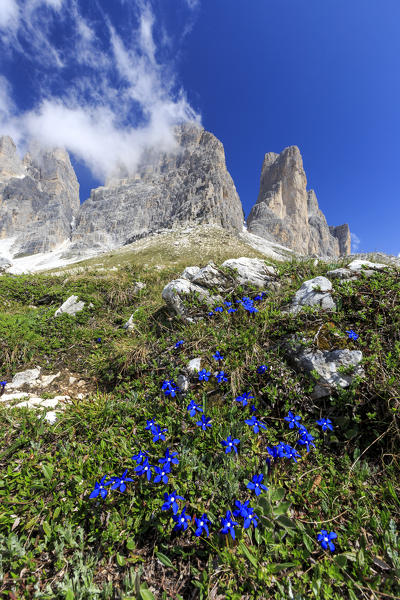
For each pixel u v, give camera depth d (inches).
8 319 267.0
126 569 86.1
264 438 124.5
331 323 158.6
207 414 131.4
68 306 314.7
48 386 200.7
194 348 170.4
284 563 79.3
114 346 218.1
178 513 94.3
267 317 175.5
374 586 74.3
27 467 115.6
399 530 89.9
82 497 103.5
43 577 82.8
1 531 94.3
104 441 128.1
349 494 101.7
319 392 133.6
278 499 94.7
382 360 134.6
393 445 113.3
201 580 80.5
